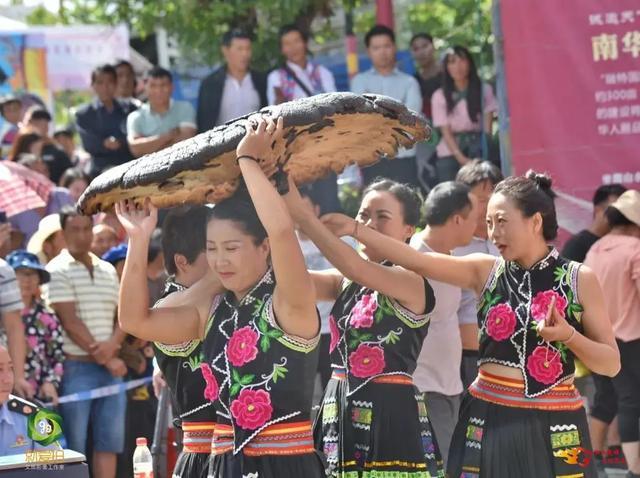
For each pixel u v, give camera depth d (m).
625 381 9.93
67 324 9.53
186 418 5.47
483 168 8.62
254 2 14.96
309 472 5.01
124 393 9.72
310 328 4.99
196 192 5.18
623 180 10.82
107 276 9.85
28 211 11.67
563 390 5.89
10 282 8.84
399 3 17.19
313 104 4.83
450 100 12.57
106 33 15.89
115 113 13.51
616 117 10.82
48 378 9.31
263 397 4.96
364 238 5.99
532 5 10.77
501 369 5.93
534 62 10.81
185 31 15.52
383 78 12.77
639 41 10.76
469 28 16.69
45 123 13.91
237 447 4.99
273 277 5.11
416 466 6.28
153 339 5.20
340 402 6.42
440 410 7.58
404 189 6.75
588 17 10.77
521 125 10.85
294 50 12.74
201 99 12.91
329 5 15.01
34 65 15.71
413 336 6.34
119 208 5.20
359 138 5.42
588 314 5.85
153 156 4.91
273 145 4.97
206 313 5.27
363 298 6.42
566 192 10.84
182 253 5.93
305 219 5.72
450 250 7.50
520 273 5.95
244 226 5.03
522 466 5.82
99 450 9.59
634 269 9.88
